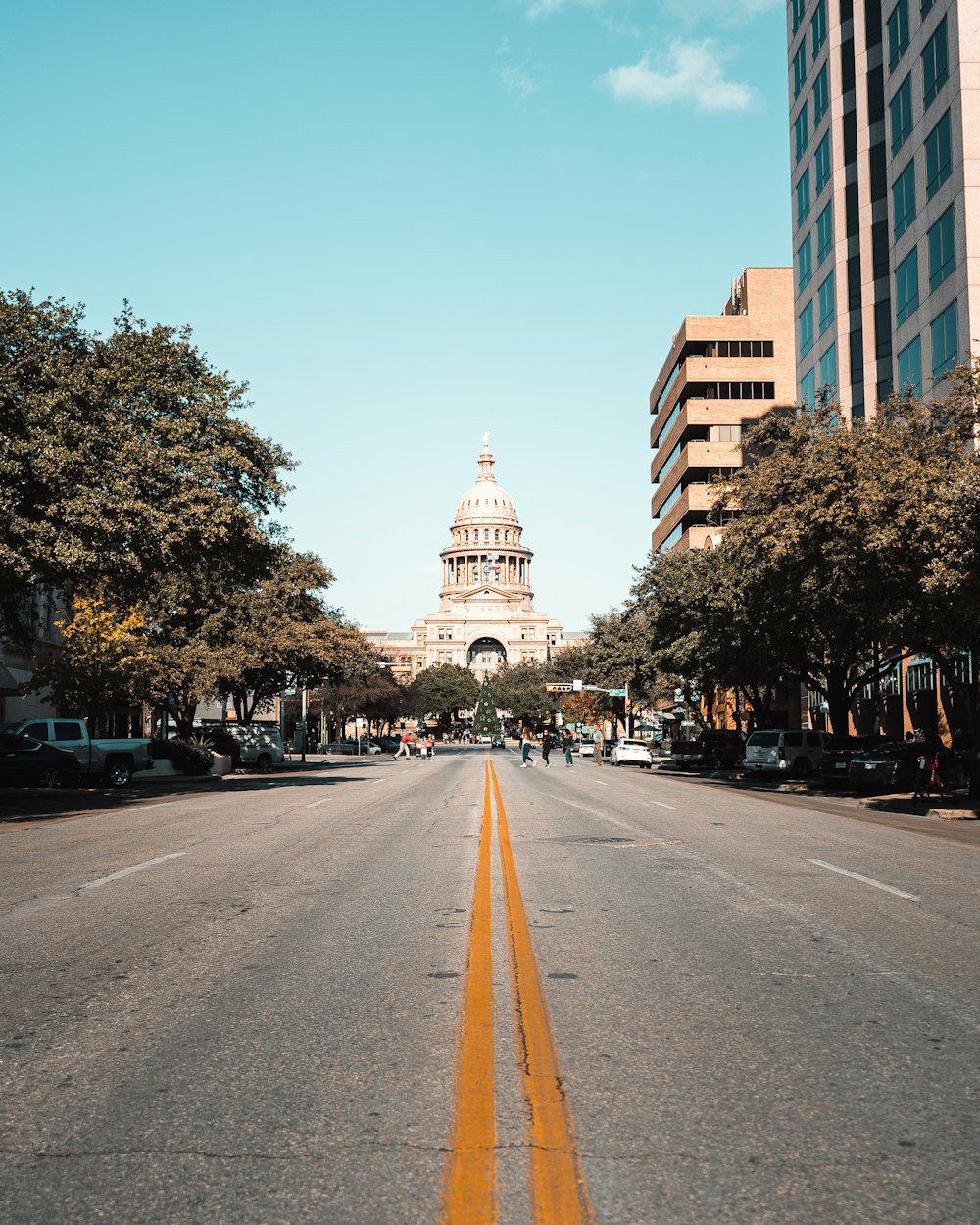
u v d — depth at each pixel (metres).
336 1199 4.06
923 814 25.39
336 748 105.00
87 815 23.12
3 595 27.39
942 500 24.83
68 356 26.98
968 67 35.69
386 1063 5.60
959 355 35.97
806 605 32.53
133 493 26.69
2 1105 5.04
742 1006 6.69
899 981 7.36
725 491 39.41
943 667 30.92
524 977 7.42
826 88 52.16
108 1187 4.18
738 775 47.50
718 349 80.88
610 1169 4.29
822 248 52.94
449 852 15.09
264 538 32.97
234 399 31.59
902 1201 4.04
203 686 47.81
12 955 8.23
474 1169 4.29
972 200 35.38
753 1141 4.58
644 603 50.72
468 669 172.38
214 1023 6.34
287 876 12.53
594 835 17.61
